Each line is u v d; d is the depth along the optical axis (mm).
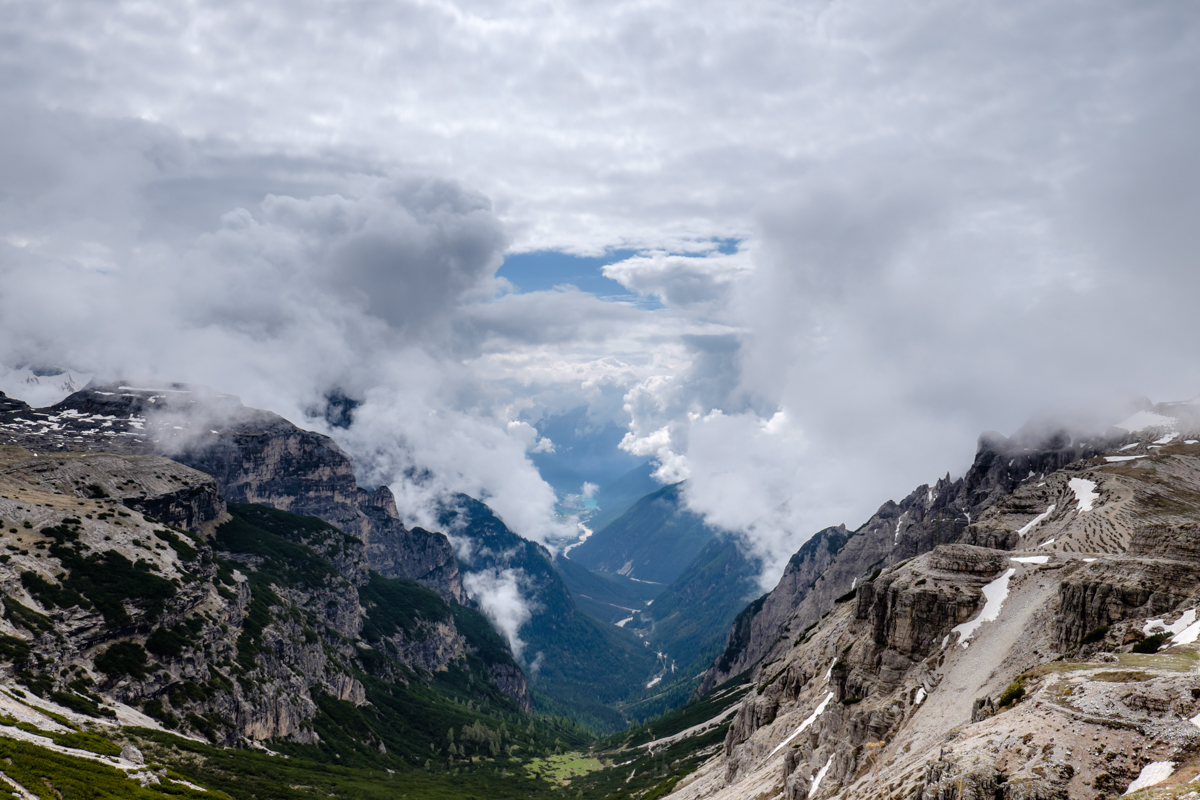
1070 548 139500
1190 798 52188
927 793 71312
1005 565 129000
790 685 197375
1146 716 64688
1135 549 112188
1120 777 60688
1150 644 85750
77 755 166125
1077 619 97750
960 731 79688
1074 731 66500
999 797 65250
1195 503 166875
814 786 121625
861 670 131625
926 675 116625
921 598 125250
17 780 135500
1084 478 197125
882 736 113500
